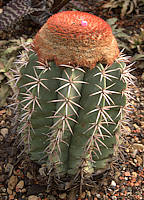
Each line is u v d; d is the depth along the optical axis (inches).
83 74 8.0
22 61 9.1
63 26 7.9
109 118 8.7
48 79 8.1
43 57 8.0
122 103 8.6
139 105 14.9
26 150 10.4
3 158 11.7
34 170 11.0
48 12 18.5
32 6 18.2
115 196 10.6
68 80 7.7
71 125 8.6
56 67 8.0
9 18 16.6
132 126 13.7
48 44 8.0
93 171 10.3
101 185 10.9
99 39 7.8
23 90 9.3
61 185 10.4
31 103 8.6
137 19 21.0
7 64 15.8
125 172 11.5
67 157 9.8
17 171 11.2
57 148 9.1
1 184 10.9
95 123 8.2
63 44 7.7
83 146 9.1
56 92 8.3
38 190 10.6
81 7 21.0
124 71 8.3
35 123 9.1
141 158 12.1
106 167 10.5
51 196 10.4
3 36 18.8
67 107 7.9
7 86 15.2
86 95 8.2
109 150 9.9
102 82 7.8
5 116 13.8
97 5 22.2
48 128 9.3
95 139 8.6
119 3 21.6
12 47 16.6
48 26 8.1
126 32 19.9
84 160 9.3
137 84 16.3
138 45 17.8
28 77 8.8
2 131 12.9
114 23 20.7
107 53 8.0
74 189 10.6
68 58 7.7
